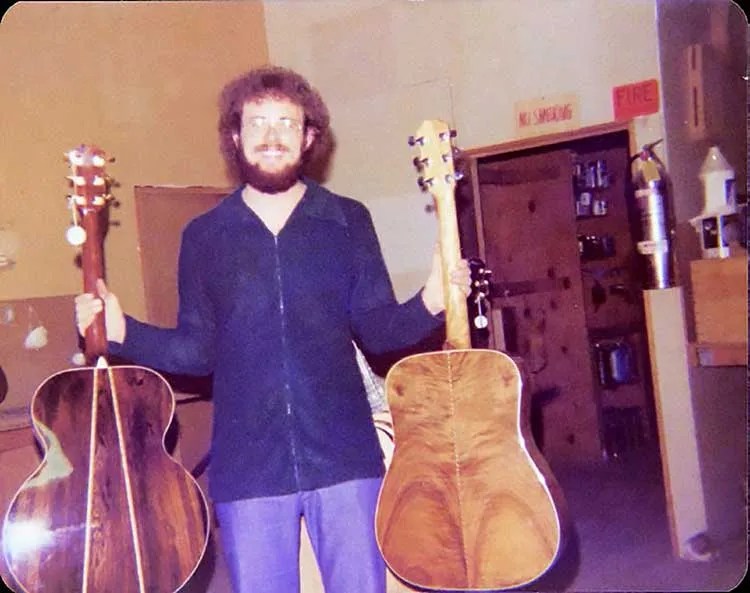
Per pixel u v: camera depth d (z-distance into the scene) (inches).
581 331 203.0
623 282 228.8
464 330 78.0
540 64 148.9
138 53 152.8
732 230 128.1
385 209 168.7
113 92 148.6
